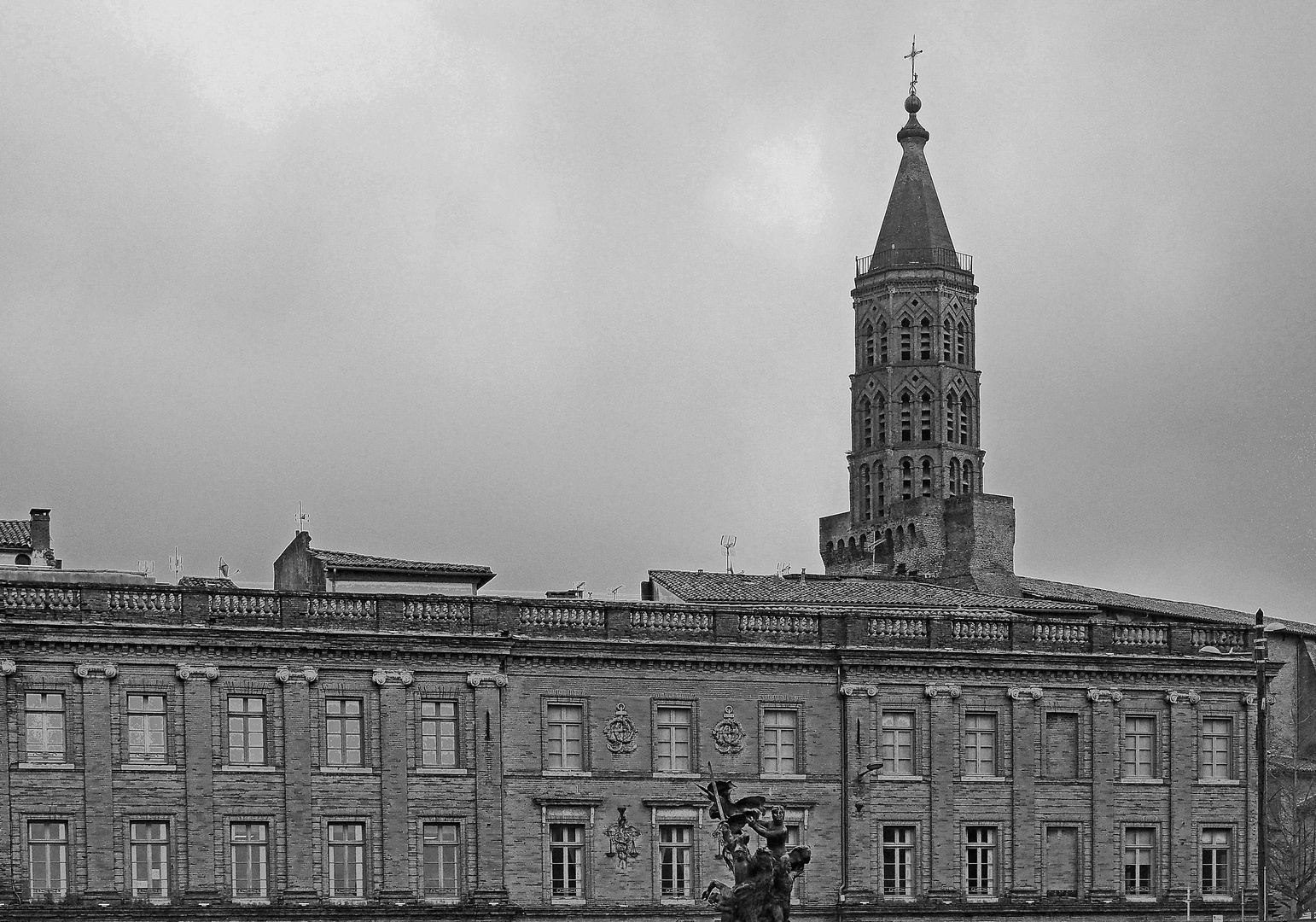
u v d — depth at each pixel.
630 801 111.75
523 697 110.69
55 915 101.62
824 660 115.31
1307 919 132.62
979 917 116.19
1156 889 120.12
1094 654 119.56
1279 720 152.25
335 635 106.94
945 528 173.75
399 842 107.56
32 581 104.25
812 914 113.62
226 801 105.19
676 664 113.12
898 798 115.94
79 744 103.25
